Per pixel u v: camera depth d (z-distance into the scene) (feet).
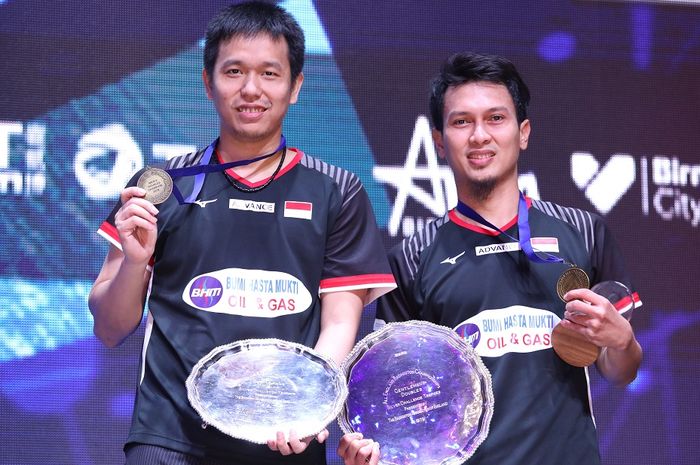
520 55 18.03
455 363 11.16
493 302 11.93
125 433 16.26
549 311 11.88
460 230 12.44
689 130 18.21
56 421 16.11
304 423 9.97
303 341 10.79
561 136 17.84
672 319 17.58
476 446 10.90
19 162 16.57
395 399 11.03
